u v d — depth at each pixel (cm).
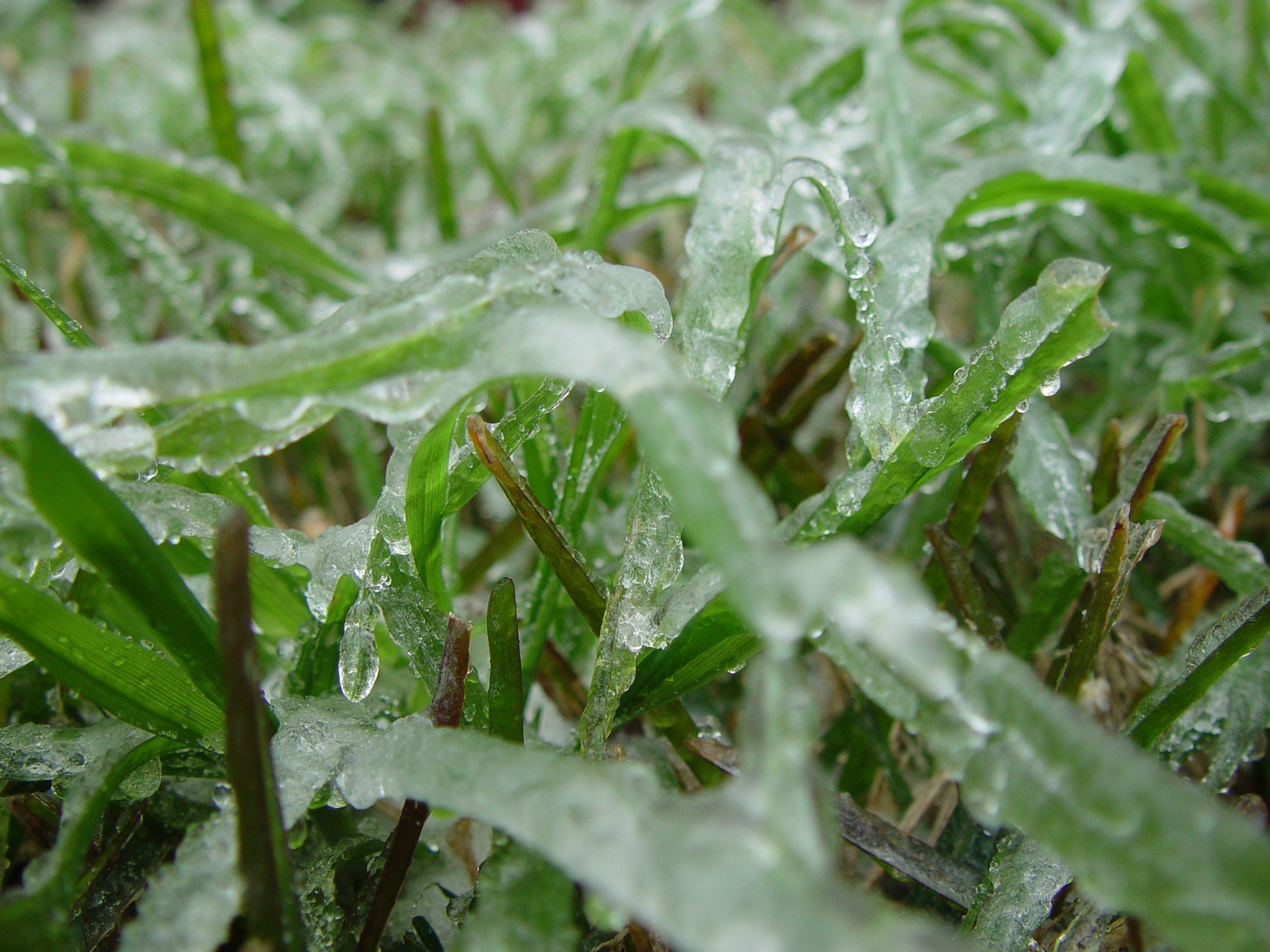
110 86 29
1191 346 16
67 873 9
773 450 14
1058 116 16
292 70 29
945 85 27
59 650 9
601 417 11
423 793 8
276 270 17
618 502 14
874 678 8
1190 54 20
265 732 9
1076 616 11
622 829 7
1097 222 18
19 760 10
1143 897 7
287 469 16
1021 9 18
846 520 10
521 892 8
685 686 10
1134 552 11
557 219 18
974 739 8
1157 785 7
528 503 10
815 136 16
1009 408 10
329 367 8
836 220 11
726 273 11
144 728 10
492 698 10
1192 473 15
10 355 8
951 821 11
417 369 8
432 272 9
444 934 11
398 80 28
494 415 13
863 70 19
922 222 12
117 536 9
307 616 12
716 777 11
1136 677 13
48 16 33
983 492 11
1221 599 15
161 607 9
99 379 8
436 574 11
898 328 12
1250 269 17
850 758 12
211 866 8
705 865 6
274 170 27
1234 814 10
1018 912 9
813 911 6
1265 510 17
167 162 16
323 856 10
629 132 16
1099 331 9
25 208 21
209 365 8
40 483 8
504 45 33
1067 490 12
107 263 16
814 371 16
